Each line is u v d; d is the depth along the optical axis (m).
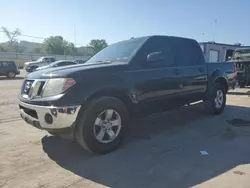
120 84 3.94
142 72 4.28
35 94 3.72
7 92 11.55
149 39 4.68
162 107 4.73
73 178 3.14
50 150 4.06
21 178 3.15
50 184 3.00
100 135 3.79
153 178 3.12
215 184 2.95
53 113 3.41
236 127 5.38
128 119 4.13
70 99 3.44
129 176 3.18
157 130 5.17
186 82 5.15
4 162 3.62
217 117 6.28
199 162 3.58
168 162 3.59
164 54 4.83
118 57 4.52
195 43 5.75
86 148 3.72
